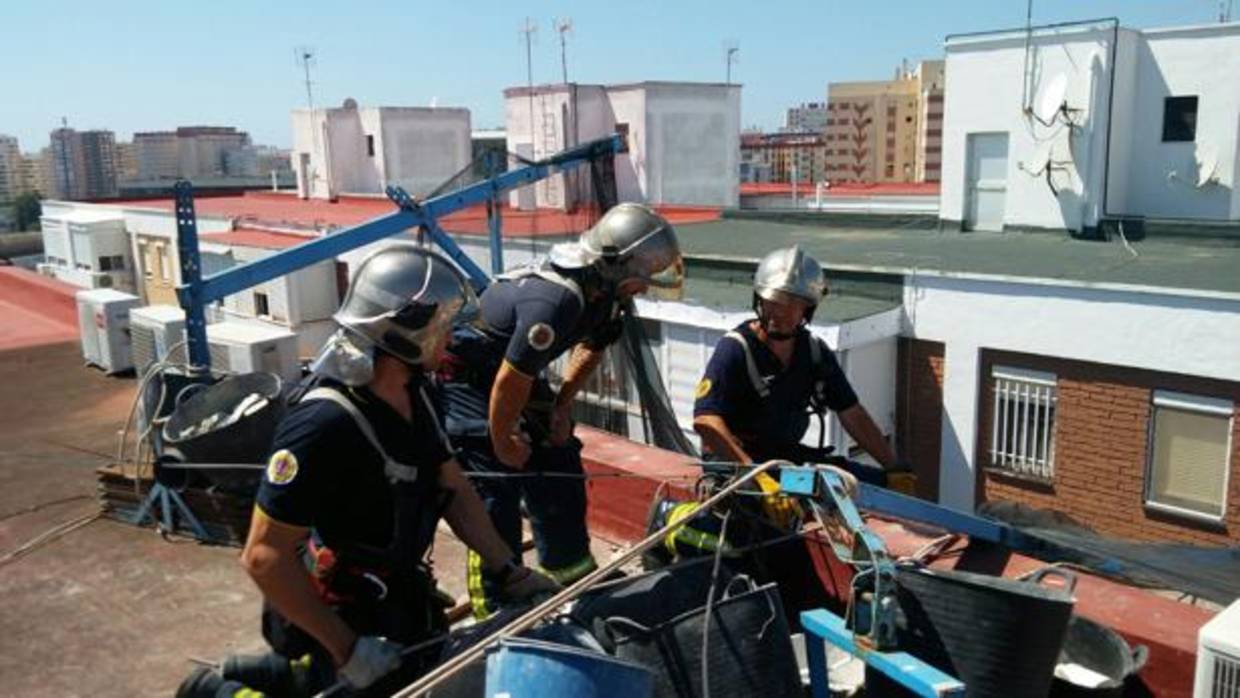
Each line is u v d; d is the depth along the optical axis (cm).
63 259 3200
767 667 287
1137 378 1192
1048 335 1243
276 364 787
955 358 1328
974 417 1327
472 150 3975
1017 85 1870
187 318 672
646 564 394
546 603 252
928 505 363
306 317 2212
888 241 1834
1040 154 1839
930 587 285
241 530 523
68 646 427
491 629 276
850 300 1401
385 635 270
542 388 390
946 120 1973
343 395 252
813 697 304
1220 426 1141
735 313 1296
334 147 3800
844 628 289
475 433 373
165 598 470
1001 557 414
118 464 589
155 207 3012
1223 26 1806
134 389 953
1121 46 1822
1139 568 391
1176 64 1862
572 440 399
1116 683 322
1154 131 1909
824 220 2219
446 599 304
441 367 379
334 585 264
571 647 241
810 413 400
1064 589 369
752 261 1511
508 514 375
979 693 276
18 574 496
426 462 271
